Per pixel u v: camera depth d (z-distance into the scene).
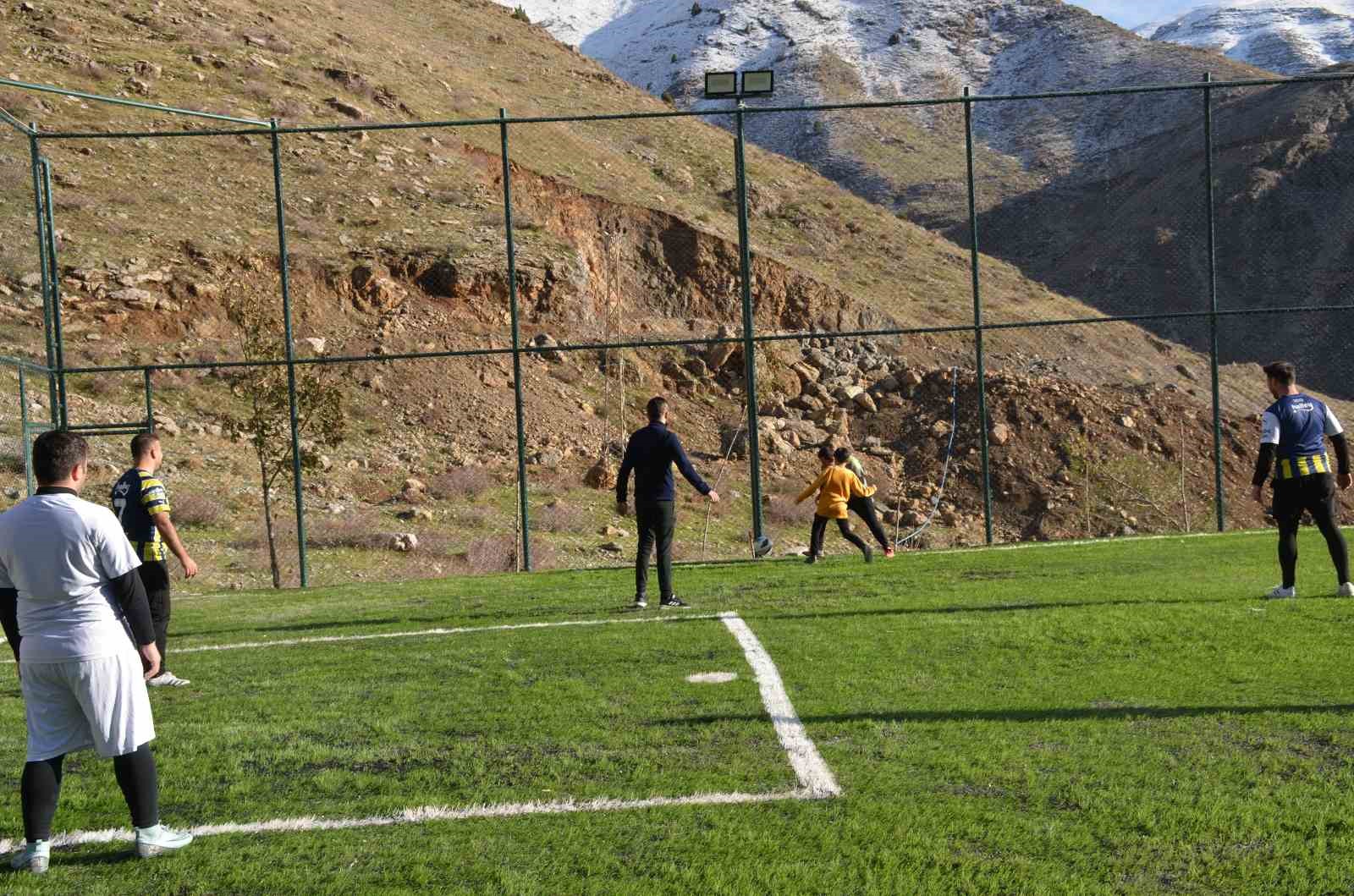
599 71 79.69
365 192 39.53
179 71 42.62
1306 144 80.69
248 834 5.04
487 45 75.25
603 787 5.50
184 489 24.27
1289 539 9.56
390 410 31.42
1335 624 8.41
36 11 43.00
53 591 4.59
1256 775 5.31
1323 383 62.06
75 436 4.83
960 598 10.45
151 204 34.38
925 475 35.19
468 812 5.22
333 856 4.76
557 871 4.53
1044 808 5.02
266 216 36.12
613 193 46.81
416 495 27.20
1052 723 6.23
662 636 9.08
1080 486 34.16
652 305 43.56
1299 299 70.00
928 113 110.38
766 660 7.99
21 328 20.39
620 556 24.84
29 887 4.51
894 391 39.88
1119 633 8.37
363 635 9.93
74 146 35.72
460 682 7.79
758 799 5.24
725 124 109.62
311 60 49.25
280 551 22.00
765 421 36.38
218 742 6.45
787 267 45.69
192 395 28.50
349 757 6.13
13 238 19.00
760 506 15.98
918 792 5.27
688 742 6.15
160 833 4.83
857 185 93.88
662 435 10.79
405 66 57.06
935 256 58.44
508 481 29.30
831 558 15.25
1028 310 52.12
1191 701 6.54
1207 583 10.85
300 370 30.30
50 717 4.68
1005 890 4.24
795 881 4.36
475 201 41.81
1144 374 47.16
